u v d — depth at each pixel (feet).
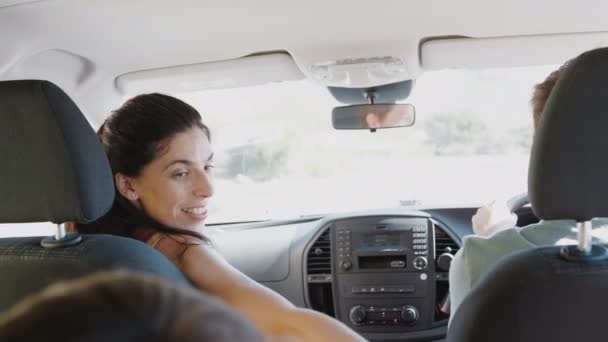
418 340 8.75
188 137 4.49
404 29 7.06
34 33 6.52
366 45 7.42
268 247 9.05
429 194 9.90
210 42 7.38
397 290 8.75
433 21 6.88
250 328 1.18
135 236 4.73
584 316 3.96
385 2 6.36
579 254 3.87
